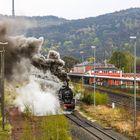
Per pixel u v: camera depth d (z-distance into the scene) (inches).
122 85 4232.3
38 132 1737.2
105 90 4416.8
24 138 1519.4
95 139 1685.5
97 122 2186.3
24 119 2171.5
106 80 4785.9
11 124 2018.9
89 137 1729.8
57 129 1578.5
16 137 1708.9
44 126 1657.2
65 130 1610.5
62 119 1706.4
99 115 2406.5
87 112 2571.4
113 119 2225.6
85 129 1940.2
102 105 2864.2
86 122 2146.9
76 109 2716.5
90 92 3230.8
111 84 4596.5
